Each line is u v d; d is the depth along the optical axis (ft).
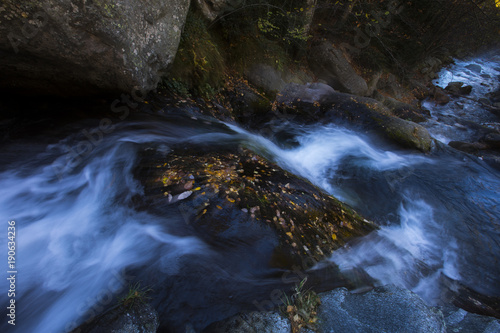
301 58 32.30
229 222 9.52
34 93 12.49
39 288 7.53
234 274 8.46
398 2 40.60
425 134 23.48
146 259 8.49
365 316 7.72
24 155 11.14
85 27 10.17
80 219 9.43
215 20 22.47
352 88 32.53
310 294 8.34
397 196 17.20
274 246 9.27
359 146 22.27
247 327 7.10
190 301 7.68
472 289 11.53
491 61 68.23
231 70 23.90
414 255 12.44
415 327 7.23
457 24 41.88
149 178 10.89
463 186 19.71
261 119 22.89
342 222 11.74
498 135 29.68
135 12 11.71
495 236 15.25
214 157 13.10
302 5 27.55
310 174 17.78
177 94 17.35
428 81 50.21
